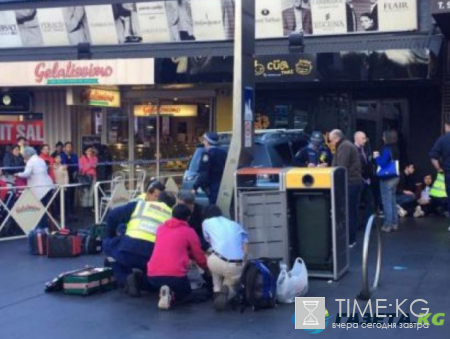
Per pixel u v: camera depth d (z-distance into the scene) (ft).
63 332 22.35
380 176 39.45
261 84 49.29
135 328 22.63
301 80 43.88
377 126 48.78
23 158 47.78
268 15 48.26
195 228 27.50
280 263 26.50
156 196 28.45
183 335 21.76
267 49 47.98
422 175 47.73
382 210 42.65
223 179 29.58
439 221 43.04
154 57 48.65
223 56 45.91
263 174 28.68
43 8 54.13
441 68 46.14
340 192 28.84
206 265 25.48
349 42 46.62
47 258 34.60
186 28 50.96
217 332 22.00
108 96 54.70
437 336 21.12
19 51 55.26
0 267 32.48
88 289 26.84
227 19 49.85
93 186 47.01
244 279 24.32
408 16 45.57
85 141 58.44
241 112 29.37
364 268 25.09
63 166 47.70
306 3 47.39
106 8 52.54
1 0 55.36
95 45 53.52
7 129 56.59
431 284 27.25
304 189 28.12
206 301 25.85
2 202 40.52
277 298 25.11
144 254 26.45
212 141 34.17
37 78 49.32
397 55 41.83
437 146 35.96
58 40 54.60
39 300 26.32
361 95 49.14
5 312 24.72
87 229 39.83
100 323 23.27
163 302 24.64
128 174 57.00
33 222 41.47
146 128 57.06
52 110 57.82
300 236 28.60
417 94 47.75
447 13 36.52
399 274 29.04
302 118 50.67
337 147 35.35
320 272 28.43
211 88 54.19
